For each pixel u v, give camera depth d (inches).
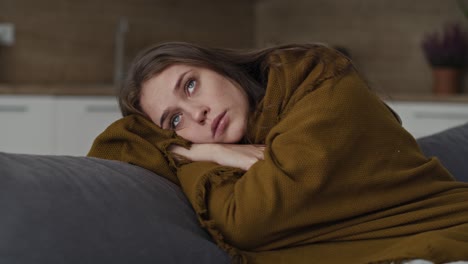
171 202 48.2
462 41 148.7
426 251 42.4
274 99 54.2
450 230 46.1
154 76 56.4
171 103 55.5
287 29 174.9
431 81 159.8
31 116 132.6
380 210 49.4
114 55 165.5
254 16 179.0
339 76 52.0
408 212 49.3
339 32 167.8
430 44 150.6
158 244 43.6
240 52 59.0
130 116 57.6
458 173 65.0
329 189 47.5
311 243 48.4
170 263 43.3
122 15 165.6
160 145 55.2
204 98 54.9
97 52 163.8
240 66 58.9
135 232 43.3
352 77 52.7
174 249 44.0
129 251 42.2
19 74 157.4
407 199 49.8
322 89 50.7
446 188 51.9
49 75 159.8
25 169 44.5
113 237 42.3
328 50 56.2
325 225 48.4
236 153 52.6
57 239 40.7
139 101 58.6
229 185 49.3
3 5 156.0
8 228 40.3
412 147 52.1
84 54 162.7
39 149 133.3
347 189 48.0
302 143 47.6
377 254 45.0
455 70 148.3
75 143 135.4
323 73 52.5
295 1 173.2
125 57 165.8
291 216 46.7
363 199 48.5
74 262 40.3
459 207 49.8
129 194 45.8
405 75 162.1
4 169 43.5
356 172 48.3
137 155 55.3
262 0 177.9
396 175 49.3
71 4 161.2
